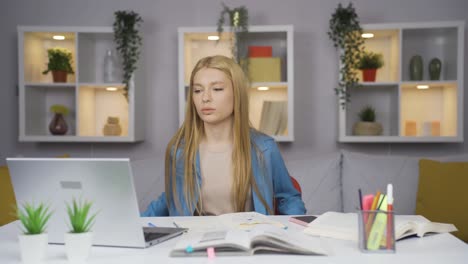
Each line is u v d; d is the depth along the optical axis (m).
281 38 3.46
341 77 3.38
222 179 1.88
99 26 3.56
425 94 3.49
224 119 1.89
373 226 1.16
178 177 1.92
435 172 2.62
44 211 1.17
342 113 3.30
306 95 3.57
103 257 1.15
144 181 2.95
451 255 1.14
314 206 2.88
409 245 1.24
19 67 3.32
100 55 3.59
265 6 3.56
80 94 3.37
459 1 3.50
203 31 3.28
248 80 3.31
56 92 3.59
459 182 2.54
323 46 3.55
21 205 1.30
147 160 3.05
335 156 3.01
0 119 3.66
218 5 3.58
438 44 3.46
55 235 1.29
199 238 1.21
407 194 2.80
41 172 1.24
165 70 3.61
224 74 1.82
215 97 1.80
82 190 1.23
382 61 3.34
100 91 3.58
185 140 1.91
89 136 3.33
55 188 1.25
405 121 3.47
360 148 3.54
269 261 1.08
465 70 3.49
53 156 3.63
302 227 1.48
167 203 1.94
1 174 2.70
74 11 3.63
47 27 3.32
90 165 1.19
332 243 1.27
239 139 1.86
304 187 2.92
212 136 1.91
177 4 3.60
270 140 2.00
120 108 3.58
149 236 1.31
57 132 3.42
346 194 2.89
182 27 3.43
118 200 1.20
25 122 3.34
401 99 3.40
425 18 3.52
